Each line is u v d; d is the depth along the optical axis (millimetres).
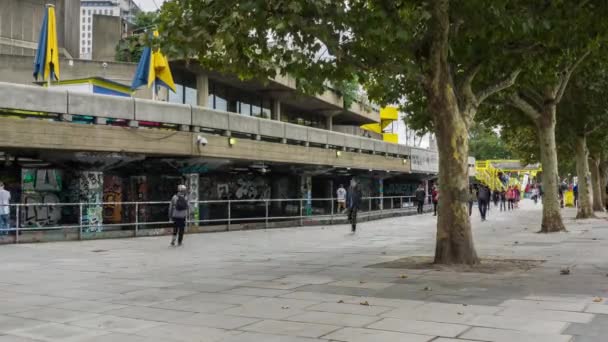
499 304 7301
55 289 9188
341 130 52219
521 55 12641
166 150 21281
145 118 20625
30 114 18188
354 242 17875
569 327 5980
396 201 40906
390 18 9680
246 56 11203
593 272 10172
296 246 16719
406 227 25016
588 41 12445
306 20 9516
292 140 28484
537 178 91250
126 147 20141
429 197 50406
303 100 38812
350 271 10852
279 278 10070
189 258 13750
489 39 11688
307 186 33188
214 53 11578
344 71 11602
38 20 38438
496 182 59281
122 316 7043
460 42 12320
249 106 36438
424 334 5801
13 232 19453
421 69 11242
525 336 5625
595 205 38469
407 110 21109
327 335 5855
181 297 8289
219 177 28594
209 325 6465
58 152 19391
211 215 26766
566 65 19156
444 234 11273
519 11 11211
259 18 9672
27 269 11781
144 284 9594
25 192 21141
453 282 9195
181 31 10031
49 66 23688
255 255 14273
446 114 11125
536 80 15797
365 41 10953
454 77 12594
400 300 7711
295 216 26906
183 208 17141
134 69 29891
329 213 32000
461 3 10742
